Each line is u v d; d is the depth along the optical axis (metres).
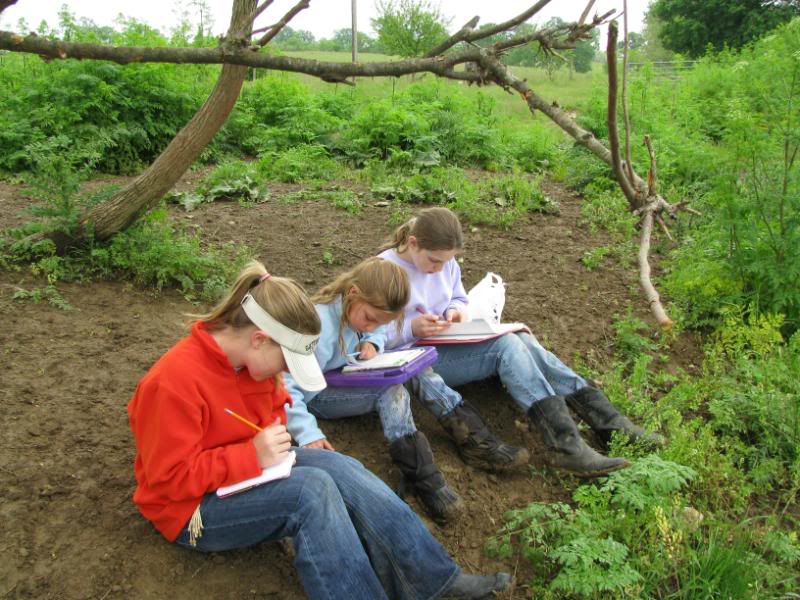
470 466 3.60
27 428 3.17
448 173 8.87
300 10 2.89
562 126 3.06
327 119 10.84
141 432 2.43
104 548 2.67
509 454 3.51
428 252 3.57
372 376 3.22
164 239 5.01
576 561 2.89
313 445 3.00
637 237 6.91
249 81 12.15
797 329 5.08
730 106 5.18
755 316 4.97
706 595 2.90
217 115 4.72
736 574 2.93
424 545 2.61
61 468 2.98
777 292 5.03
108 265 4.82
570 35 2.79
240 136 10.46
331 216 6.92
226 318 2.52
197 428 2.43
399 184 7.96
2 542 2.61
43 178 4.82
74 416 3.31
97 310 4.35
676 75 13.47
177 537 2.55
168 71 9.82
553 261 6.18
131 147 9.19
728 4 33.97
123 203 4.85
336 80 2.93
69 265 4.72
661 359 4.80
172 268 4.79
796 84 5.06
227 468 2.42
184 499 2.44
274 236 6.19
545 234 6.89
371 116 10.21
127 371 3.75
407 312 3.71
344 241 6.21
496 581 2.75
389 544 2.58
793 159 5.09
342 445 3.54
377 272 3.14
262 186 7.60
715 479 3.51
